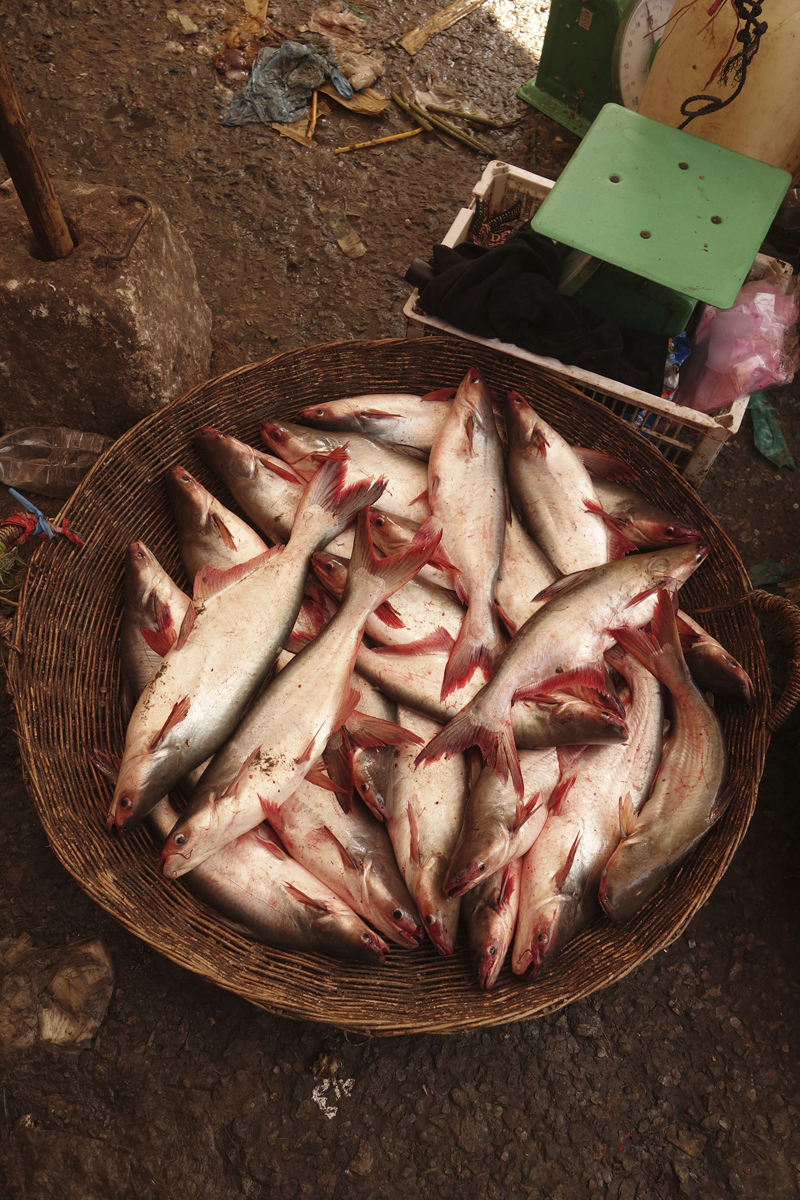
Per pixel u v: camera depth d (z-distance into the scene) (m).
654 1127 1.10
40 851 1.17
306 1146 1.08
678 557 1.12
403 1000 1.02
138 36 1.72
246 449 1.22
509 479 1.23
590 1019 1.14
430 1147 1.08
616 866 1.06
